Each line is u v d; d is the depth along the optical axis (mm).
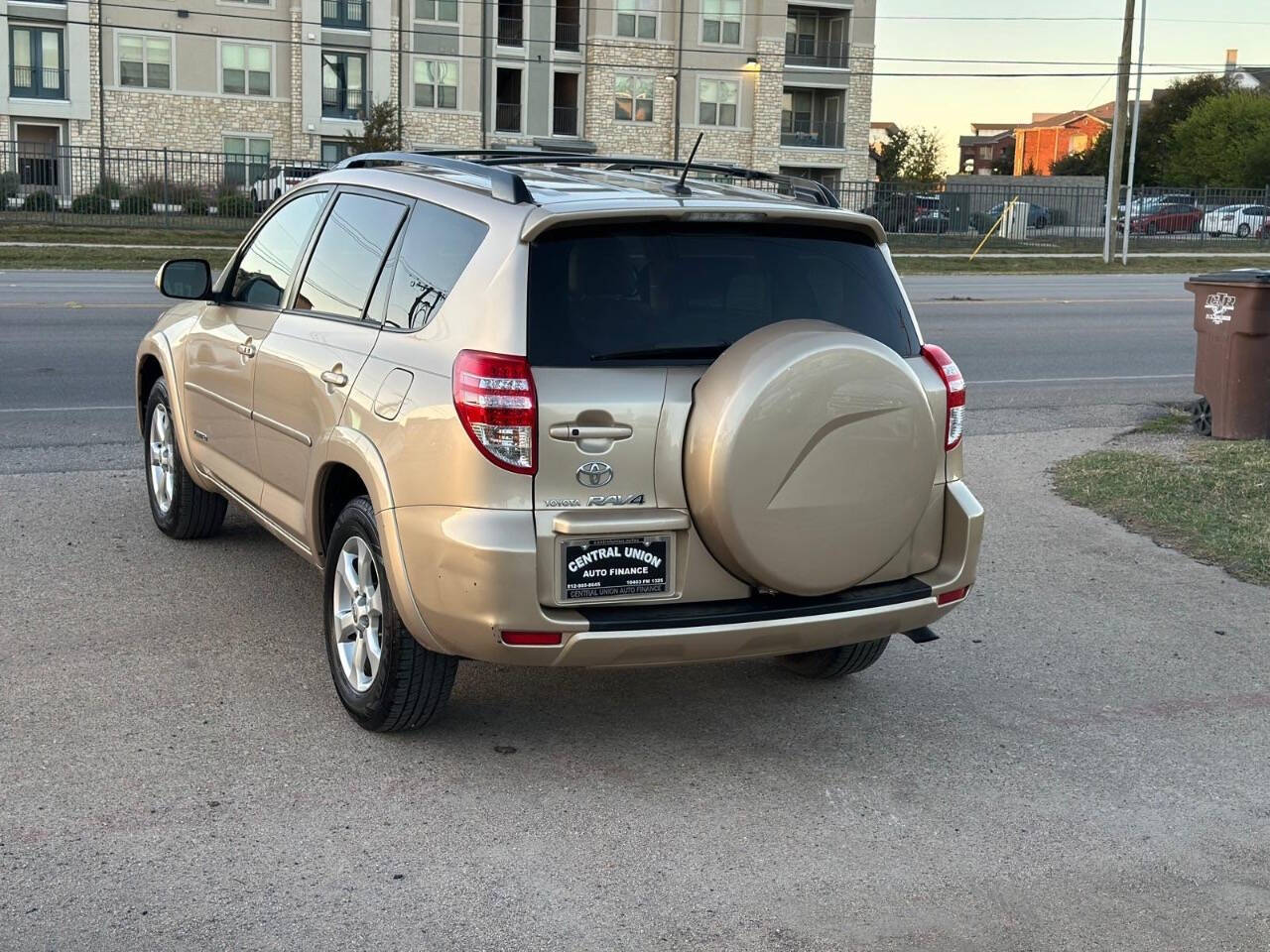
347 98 53750
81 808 4004
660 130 58625
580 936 3443
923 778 4477
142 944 3320
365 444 4371
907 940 3492
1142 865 3943
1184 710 5152
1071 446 10211
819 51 61188
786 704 5090
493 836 3953
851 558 4195
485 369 3936
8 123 49562
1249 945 3529
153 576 6242
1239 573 6941
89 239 32438
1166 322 20922
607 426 3975
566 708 4961
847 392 4055
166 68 51219
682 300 4172
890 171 100125
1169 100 96875
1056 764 4633
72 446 8930
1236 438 10258
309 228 5441
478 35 55094
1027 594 6578
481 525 3926
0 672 5020
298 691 4977
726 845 3963
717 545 4066
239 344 5625
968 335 18250
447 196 4492
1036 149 145875
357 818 4027
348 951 3334
